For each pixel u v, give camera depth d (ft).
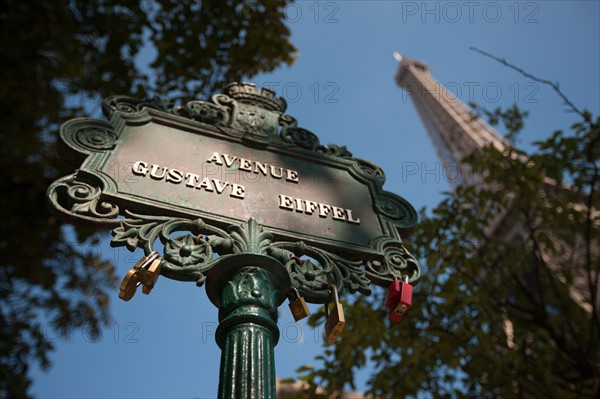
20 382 24.43
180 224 9.21
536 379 23.48
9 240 26.94
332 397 23.70
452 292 24.23
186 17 28.60
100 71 27.68
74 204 8.96
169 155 10.58
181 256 8.66
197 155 10.85
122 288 8.03
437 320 24.54
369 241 10.41
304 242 9.86
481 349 23.25
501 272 26.76
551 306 27.43
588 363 22.34
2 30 23.84
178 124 11.48
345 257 10.18
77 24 26.73
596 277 25.32
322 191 11.22
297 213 10.36
